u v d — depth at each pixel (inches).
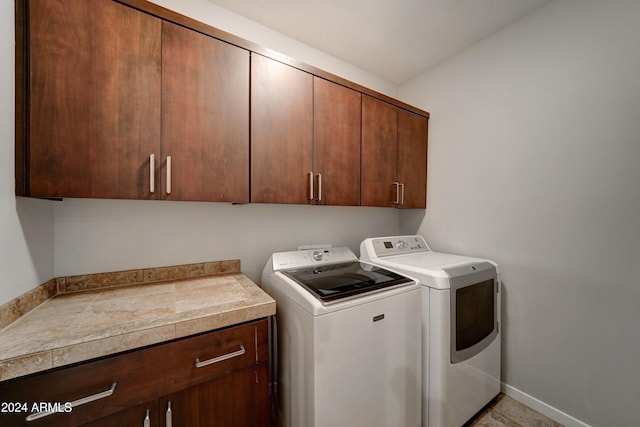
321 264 63.6
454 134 78.4
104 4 36.9
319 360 39.5
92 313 36.1
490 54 69.2
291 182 55.2
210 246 60.6
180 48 42.7
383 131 72.6
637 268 47.7
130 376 30.8
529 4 58.3
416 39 70.8
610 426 50.7
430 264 60.1
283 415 50.0
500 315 66.1
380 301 46.2
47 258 42.2
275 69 52.9
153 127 40.5
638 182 47.4
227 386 37.7
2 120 30.4
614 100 49.7
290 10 60.2
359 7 59.1
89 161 36.2
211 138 45.6
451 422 52.7
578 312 54.8
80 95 35.5
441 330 51.0
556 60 57.1
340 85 63.2
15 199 33.3
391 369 48.0
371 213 91.4
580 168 54.1
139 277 52.2
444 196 81.5
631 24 47.6
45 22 33.5
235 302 41.0
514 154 64.7
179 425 33.9
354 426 43.3
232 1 57.7
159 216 54.5
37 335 29.2
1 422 25.2
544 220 59.7
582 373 54.3
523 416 59.8
